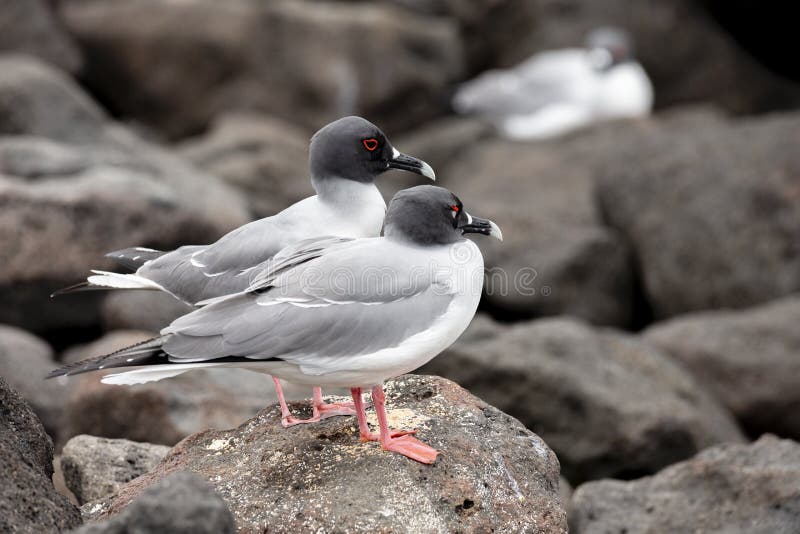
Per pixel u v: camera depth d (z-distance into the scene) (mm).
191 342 7719
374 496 7867
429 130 26562
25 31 25234
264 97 26156
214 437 9133
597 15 29250
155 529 6496
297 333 7852
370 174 10602
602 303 19781
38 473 7840
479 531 7891
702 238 19562
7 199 16469
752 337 16016
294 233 10031
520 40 29562
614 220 20859
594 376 14195
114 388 12445
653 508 10766
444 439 8508
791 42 29297
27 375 14273
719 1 29391
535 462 8617
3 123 20844
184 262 9906
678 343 16188
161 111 26406
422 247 8523
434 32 27484
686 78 29594
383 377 8180
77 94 21656
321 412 9359
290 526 7715
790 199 19000
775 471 10352
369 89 26578
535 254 19719
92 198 16703
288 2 26812
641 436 13453
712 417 14570
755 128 20797
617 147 21750
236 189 21812
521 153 24562
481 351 14125
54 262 16500
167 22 25875
